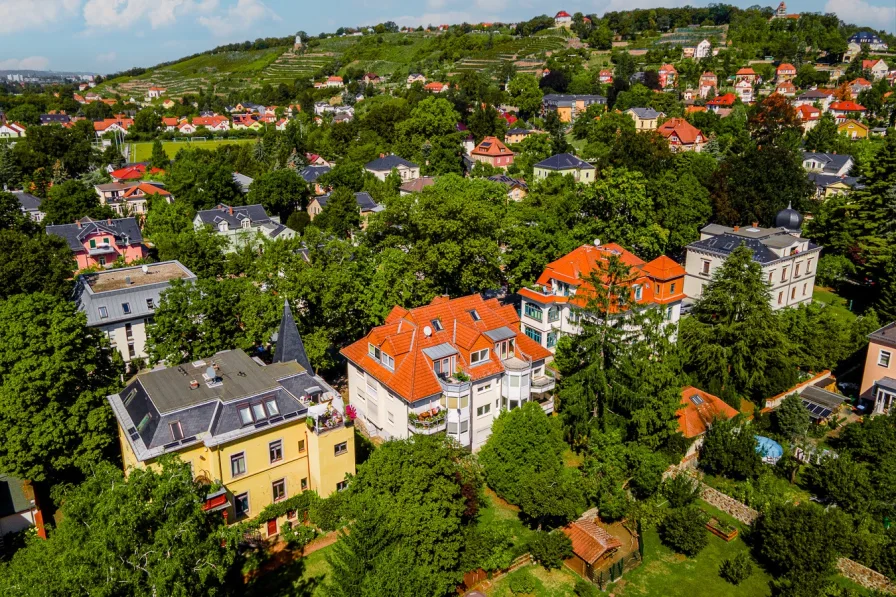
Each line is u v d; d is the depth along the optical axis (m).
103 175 165.25
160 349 57.19
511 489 48.66
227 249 106.88
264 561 42.72
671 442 54.75
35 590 25.42
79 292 71.62
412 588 33.03
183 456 42.22
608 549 43.59
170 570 26.53
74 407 46.38
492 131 192.88
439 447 40.34
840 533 42.69
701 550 46.06
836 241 99.44
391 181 145.88
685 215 98.75
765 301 64.94
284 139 187.25
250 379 47.16
